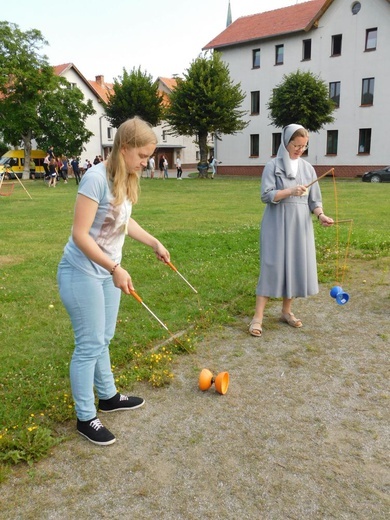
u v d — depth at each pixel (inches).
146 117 1594.5
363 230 406.9
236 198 773.9
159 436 121.6
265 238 180.9
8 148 1819.6
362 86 1398.9
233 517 95.4
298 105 1302.9
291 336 183.2
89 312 113.4
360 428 123.9
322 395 140.1
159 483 105.0
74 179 1435.8
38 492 102.8
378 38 1341.0
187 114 1376.7
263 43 1553.9
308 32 1456.7
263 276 182.5
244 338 181.8
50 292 238.4
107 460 112.7
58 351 169.3
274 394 140.9
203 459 112.7
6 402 135.0
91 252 105.8
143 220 505.0
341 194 800.9
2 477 105.7
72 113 1567.4
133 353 165.9
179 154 2517.2
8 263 304.2
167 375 151.0
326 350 170.2
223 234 382.0
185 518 95.3
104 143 2167.8
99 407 134.1
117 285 108.9
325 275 264.2
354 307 213.8
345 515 95.7
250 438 120.2
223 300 221.5
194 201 730.2
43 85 1449.3
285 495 101.0
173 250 327.3
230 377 151.4
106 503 99.6
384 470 108.3
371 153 1413.6
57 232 434.3
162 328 188.9
